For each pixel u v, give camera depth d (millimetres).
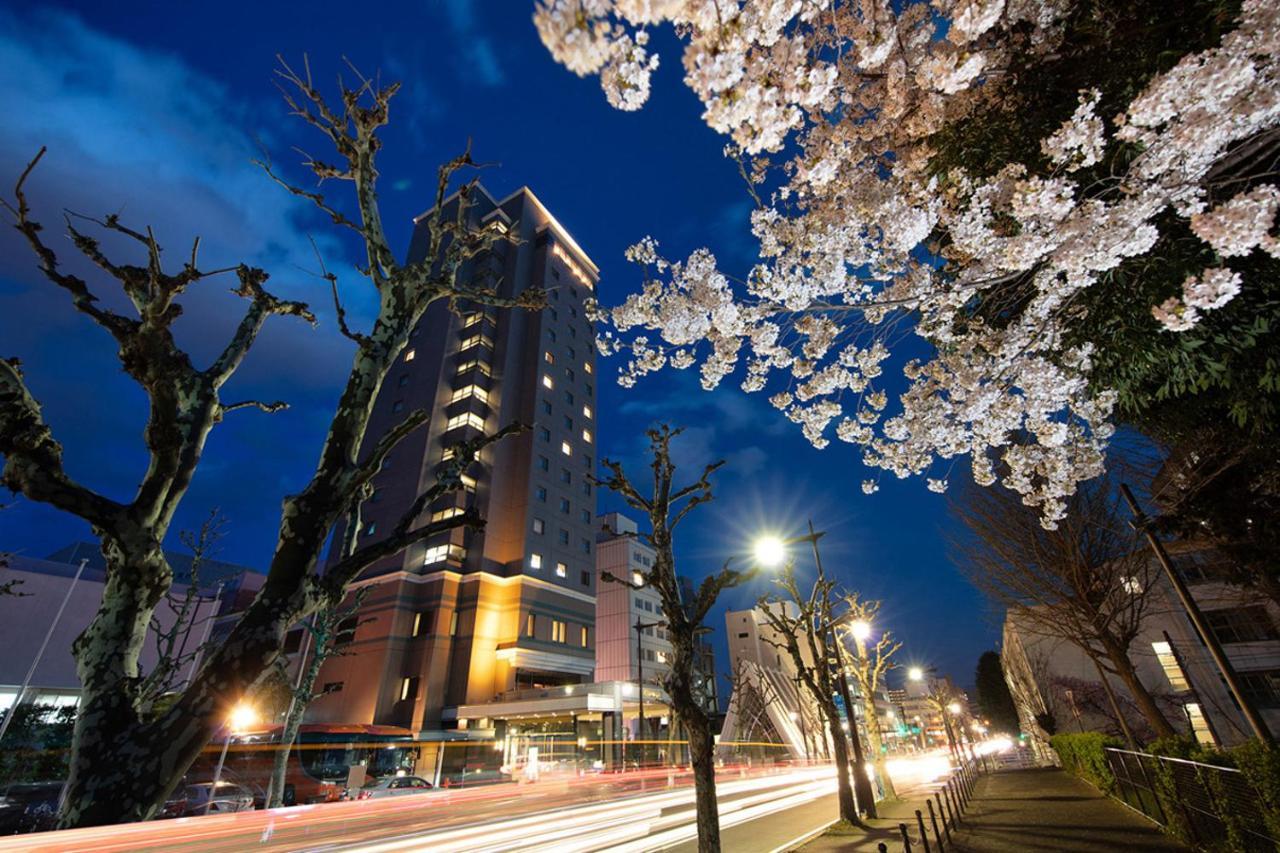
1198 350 4672
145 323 3518
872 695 20297
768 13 2824
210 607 37094
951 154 4930
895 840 10812
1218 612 20750
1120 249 3660
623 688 39719
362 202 5375
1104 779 14438
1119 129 3668
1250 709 6770
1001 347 5555
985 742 54469
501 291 55344
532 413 51812
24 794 21844
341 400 4164
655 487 9703
